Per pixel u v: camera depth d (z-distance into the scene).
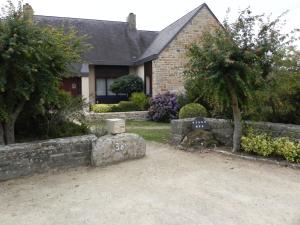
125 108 15.32
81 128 7.30
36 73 5.79
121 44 19.27
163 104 13.79
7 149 5.18
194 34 16.05
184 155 6.93
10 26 5.37
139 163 6.24
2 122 5.98
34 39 5.51
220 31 6.52
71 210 3.94
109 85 18.23
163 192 4.54
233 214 3.75
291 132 6.61
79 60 7.00
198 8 16.16
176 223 3.53
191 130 7.89
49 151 5.62
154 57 15.33
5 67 5.36
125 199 4.28
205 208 3.94
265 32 6.35
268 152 6.38
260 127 7.27
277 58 6.34
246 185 4.82
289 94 7.46
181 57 15.79
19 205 4.13
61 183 5.05
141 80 17.11
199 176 5.32
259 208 3.93
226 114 8.23
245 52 6.11
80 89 16.34
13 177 5.25
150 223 3.54
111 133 6.48
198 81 6.57
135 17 20.75
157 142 8.54
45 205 4.12
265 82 6.46
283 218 3.64
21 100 6.09
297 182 4.96
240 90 6.55
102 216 3.74
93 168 5.90
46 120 7.07
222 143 7.73
